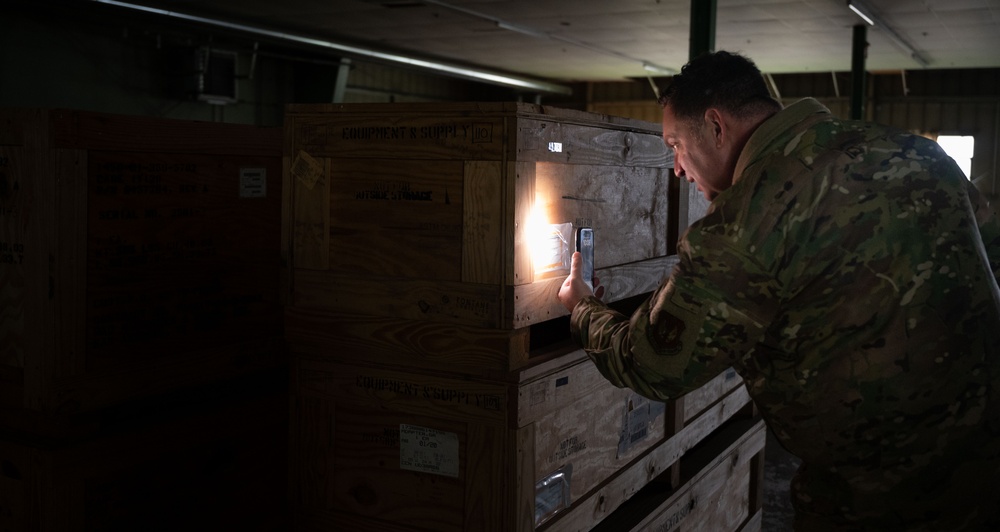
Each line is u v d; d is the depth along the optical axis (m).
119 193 1.73
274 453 2.14
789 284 1.31
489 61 13.85
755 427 2.90
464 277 1.60
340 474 1.82
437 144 1.61
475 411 1.64
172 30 10.61
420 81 16.17
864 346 1.29
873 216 1.28
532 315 1.62
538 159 1.60
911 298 1.27
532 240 1.61
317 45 11.12
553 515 1.76
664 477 2.32
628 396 2.04
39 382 1.63
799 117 1.37
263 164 2.08
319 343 1.79
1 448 1.70
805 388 1.34
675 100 1.47
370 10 9.41
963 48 11.27
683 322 1.34
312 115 1.74
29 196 1.63
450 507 1.69
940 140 13.98
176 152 1.85
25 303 1.65
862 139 1.33
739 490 2.85
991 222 1.48
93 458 1.70
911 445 1.30
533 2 8.79
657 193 2.17
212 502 1.98
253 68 12.23
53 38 9.70
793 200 1.30
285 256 1.81
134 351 1.79
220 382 2.08
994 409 1.32
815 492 1.42
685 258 1.37
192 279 1.91
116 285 1.74
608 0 8.59
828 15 9.02
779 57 12.38
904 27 9.84
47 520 1.65
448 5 9.05
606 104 16.84
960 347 1.29
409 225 1.65
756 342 1.34
